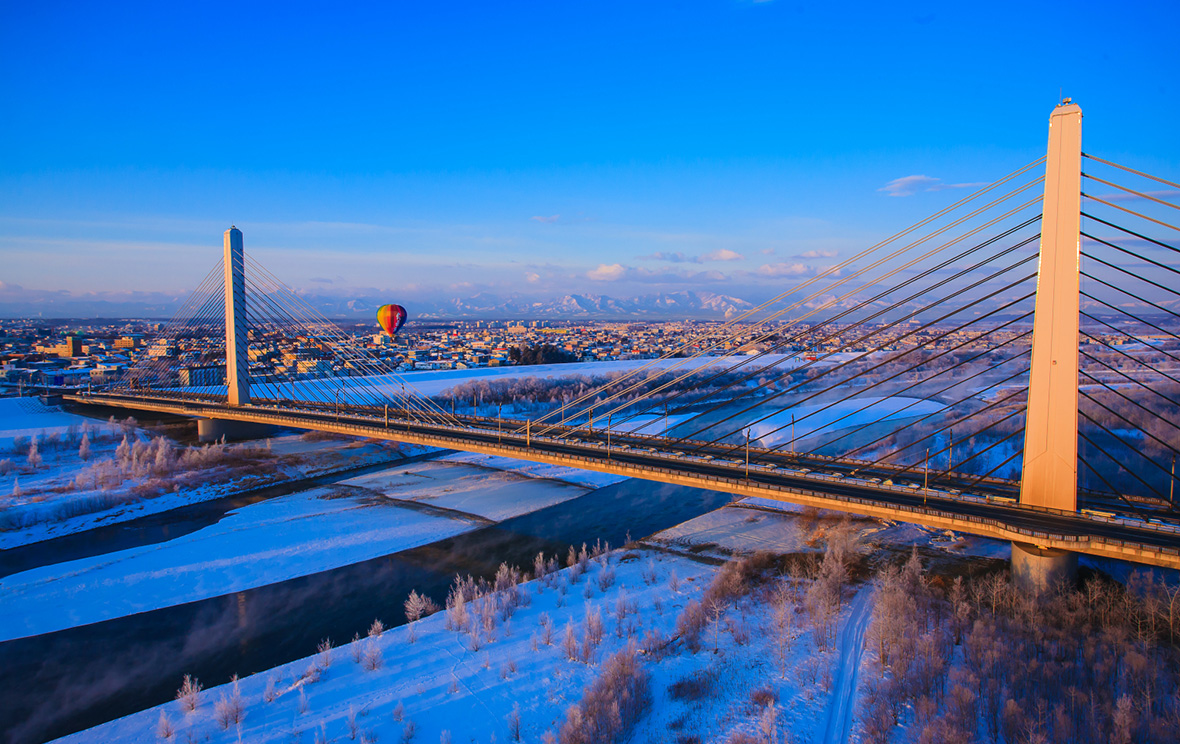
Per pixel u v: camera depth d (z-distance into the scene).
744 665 40.56
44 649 45.75
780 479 58.81
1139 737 30.75
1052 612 43.12
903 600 44.78
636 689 36.81
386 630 47.81
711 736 33.94
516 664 40.94
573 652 41.50
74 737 35.41
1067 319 46.72
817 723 34.66
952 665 38.31
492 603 48.56
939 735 31.47
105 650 45.59
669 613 48.25
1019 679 35.50
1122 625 41.25
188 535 70.44
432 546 66.56
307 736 34.28
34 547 66.94
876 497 52.31
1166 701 33.56
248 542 67.75
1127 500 50.28
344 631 48.19
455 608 46.84
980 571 53.72
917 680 36.72
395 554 64.31
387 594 54.81
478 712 36.03
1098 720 31.78
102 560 62.69
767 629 45.12
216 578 58.25
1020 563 47.38
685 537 66.44
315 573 59.53
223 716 35.47
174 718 36.66
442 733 33.97
